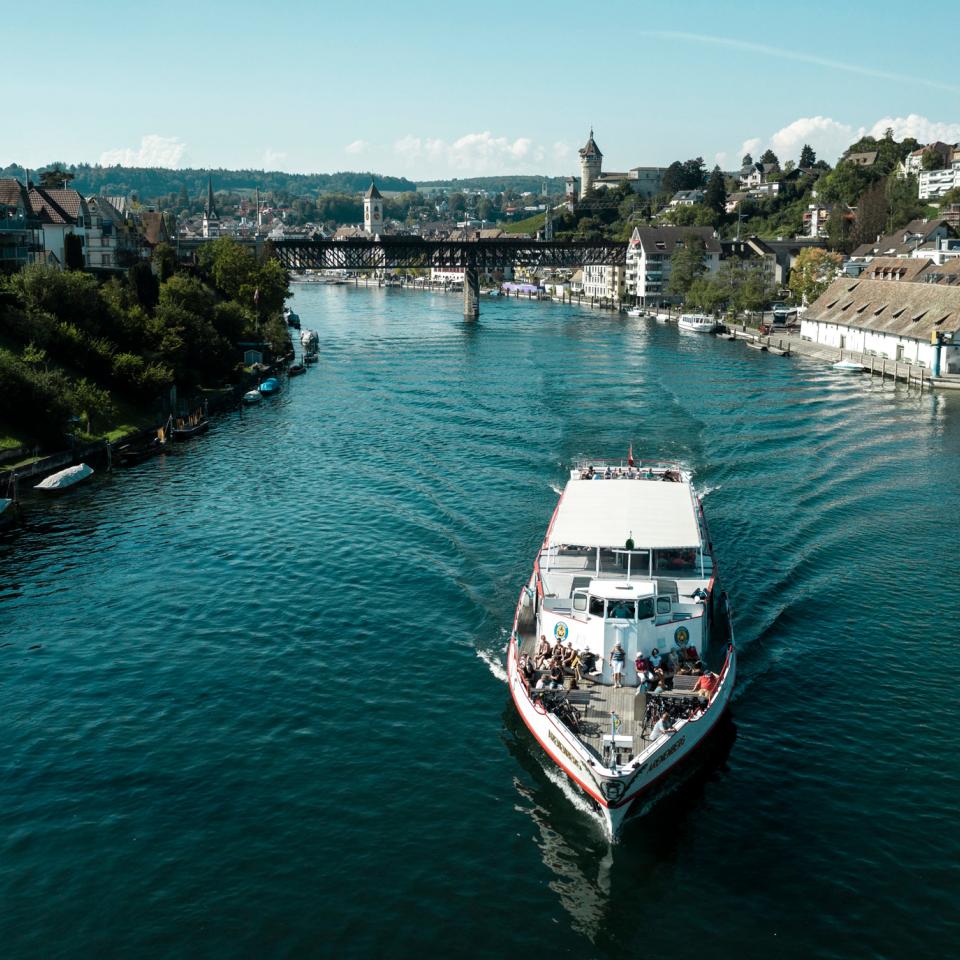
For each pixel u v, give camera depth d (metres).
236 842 37.88
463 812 39.75
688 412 115.12
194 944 32.94
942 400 125.50
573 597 47.94
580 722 42.34
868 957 32.31
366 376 151.88
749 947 32.81
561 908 34.62
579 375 147.75
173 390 119.81
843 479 84.81
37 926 33.72
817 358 167.12
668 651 46.56
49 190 182.12
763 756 43.22
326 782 41.66
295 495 82.75
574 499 57.19
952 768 42.31
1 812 39.69
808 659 51.66
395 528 72.75
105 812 39.72
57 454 92.62
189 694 49.06
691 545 50.34
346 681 50.12
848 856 36.97
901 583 61.38
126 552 69.38
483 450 96.69
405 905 34.69
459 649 53.41
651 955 32.56
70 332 113.25
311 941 33.06
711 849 37.53
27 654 53.53
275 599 60.38
